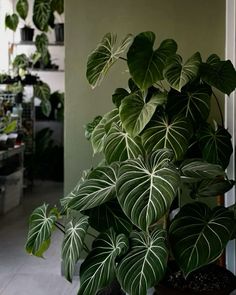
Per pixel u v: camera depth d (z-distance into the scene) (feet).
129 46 6.22
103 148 6.47
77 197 5.49
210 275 6.27
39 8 11.99
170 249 5.36
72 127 8.74
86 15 8.48
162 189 4.80
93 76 6.64
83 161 8.76
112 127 6.55
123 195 4.89
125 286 4.92
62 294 7.87
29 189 17.57
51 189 17.67
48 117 19.42
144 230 4.62
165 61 6.22
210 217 5.57
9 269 9.12
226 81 6.20
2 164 14.60
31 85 17.24
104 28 8.48
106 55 6.63
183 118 6.13
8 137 14.15
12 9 18.54
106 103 8.64
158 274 4.88
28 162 17.66
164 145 5.94
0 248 10.49
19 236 11.43
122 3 8.43
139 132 5.98
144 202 4.76
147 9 8.41
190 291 5.71
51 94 19.47
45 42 16.26
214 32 8.35
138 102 6.32
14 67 17.16
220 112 7.61
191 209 5.69
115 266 5.17
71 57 8.58
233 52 8.02
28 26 18.07
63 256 5.61
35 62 17.63
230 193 7.93
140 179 5.04
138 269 5.00
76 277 8.53
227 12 8.13
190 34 8.39
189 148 6.72
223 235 5.22
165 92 6.34
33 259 9.74
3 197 13.64
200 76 6.16
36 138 19.33
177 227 5.43
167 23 8.41
